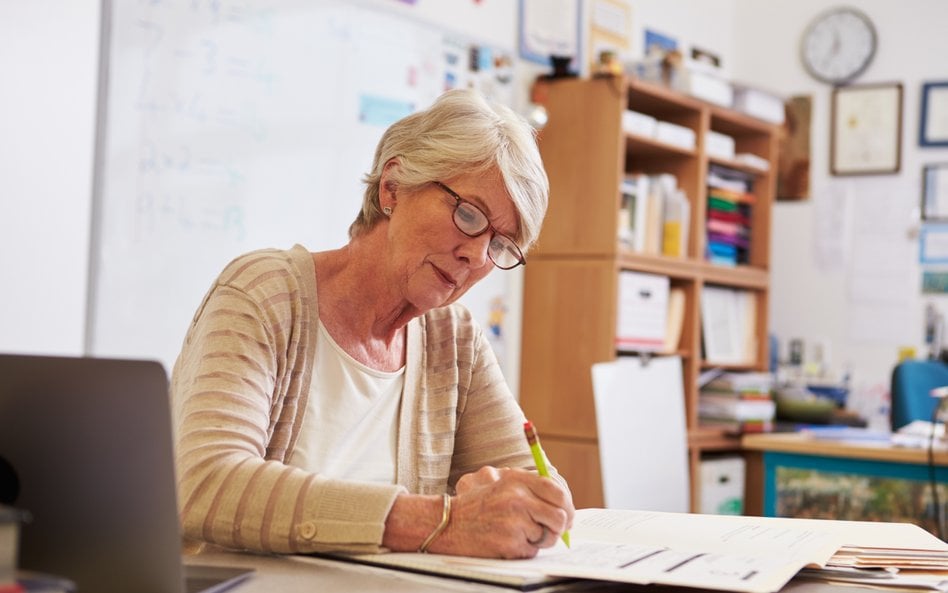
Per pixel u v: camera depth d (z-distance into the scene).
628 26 4.42
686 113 4.07
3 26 2.33
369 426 1.44
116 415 0.86
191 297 2.85
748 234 4.44
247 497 1.09
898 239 4.66
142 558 0.86
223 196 2.91
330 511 1.09
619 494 3.38
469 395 1.58
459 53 3.62
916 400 3.64
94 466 0.85
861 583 1.06
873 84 4.75
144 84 2.72
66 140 2.45
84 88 2.49
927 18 4.66
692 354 4.02
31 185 2.39
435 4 3.53
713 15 4.98
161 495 0.87
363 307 1.43
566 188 3.74
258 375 1.24
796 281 4.86
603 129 3.67
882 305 4.67
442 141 1.33
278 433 1.34
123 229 2.69
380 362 1.47
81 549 0.85
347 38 3.23
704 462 4.02
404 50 3.41
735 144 4.52
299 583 0.98
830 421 4.32
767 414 4.19
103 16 2.64
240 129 2.95
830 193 4.81
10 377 0.85
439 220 1.34
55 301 2.44
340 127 3.22
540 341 3.76
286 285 1.35
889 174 4.69
